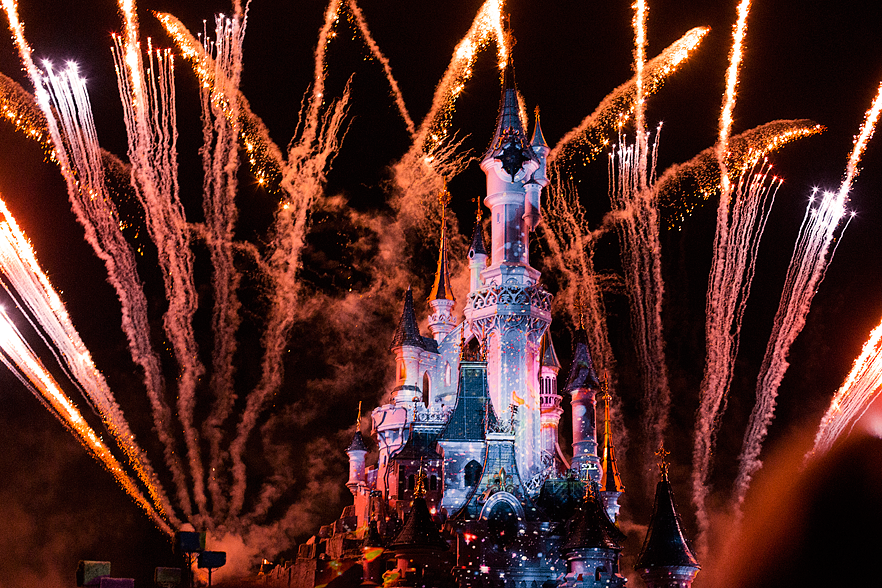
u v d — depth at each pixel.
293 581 65.06
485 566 57.78
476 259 76.88
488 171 71.00
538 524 59.50
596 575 55.47
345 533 72.25
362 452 80.75
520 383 65.81
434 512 66.44
